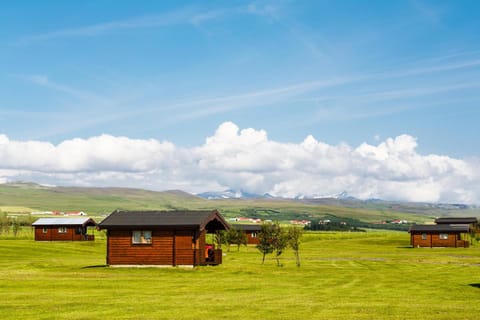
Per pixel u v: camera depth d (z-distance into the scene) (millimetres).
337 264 58031
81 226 114938
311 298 28859
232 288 33438
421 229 110750
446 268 52438
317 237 137750
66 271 45031
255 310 24469
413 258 70438
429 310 24719
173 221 47906
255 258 69938
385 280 39938
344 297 29469
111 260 49062
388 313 23812
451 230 109562
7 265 53469
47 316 22688
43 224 115500
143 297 28859
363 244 116875
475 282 38750
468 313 23891
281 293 31156
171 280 38000
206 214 49344
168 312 23844
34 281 36594
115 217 49844
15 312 23656
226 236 88688
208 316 22844
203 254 49562
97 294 30094
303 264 57844
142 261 48438
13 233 138000
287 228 55750
